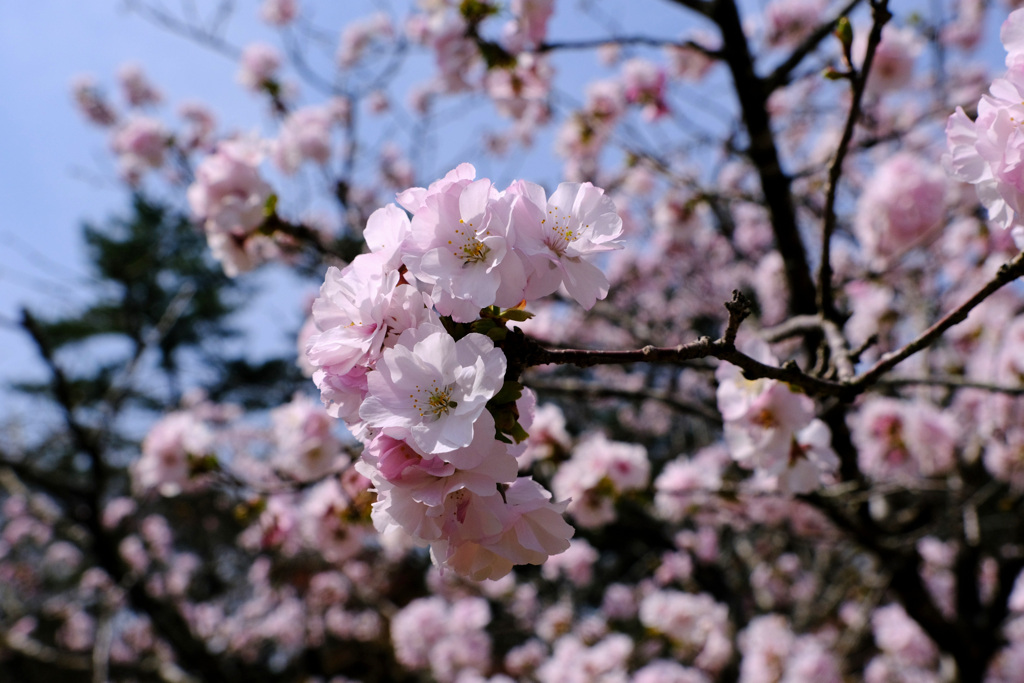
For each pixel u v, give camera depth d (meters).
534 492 1.19
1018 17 1.15
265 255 3.51
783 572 7.96
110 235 18.00
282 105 5.88
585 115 4.40
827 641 6.83
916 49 4.16
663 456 8.73
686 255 7.45
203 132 7.73
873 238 4.06
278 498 3.95
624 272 7.93
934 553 6.03
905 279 5.21
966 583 4.78
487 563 1.16
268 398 14.00
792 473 2.26
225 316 19.56
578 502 3.58
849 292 4.95
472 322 1.16
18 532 10.21
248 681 9.52
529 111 5.16
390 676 9.35
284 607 9.25
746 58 3.45
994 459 4.32
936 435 3.85
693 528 7.60
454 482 1.06
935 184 3.85
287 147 4.39
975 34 6.56
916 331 4.97
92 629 10.03
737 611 7.14
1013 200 1.14
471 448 1.05
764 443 2.16
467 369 1.06
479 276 1.11
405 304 1.14
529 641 7.30
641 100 4.53
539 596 8.22
